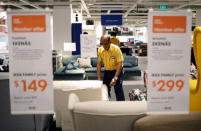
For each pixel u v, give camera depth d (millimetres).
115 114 1268
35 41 1238
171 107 1235
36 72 1254
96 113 1283
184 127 1237
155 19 1193
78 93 2336
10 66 1250
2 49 6652
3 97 1935
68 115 2436
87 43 2957
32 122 2176
